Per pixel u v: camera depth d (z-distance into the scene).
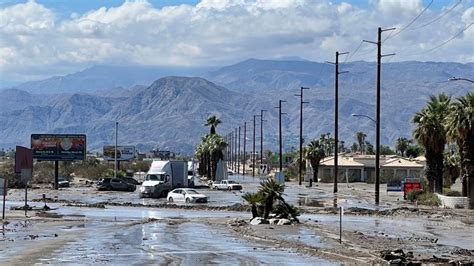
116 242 34.41
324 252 30.20
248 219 50.09
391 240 36.94
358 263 26.88
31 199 79.75
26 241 34.81
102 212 59.31
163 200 81.25
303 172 162.25
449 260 27.94
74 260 27.33
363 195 92.69
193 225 45.56
